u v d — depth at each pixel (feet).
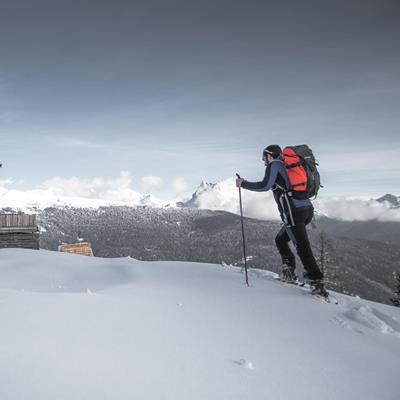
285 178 16.37
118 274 17.97
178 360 7.34
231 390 6.40
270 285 16.83
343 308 14.46
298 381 7.16
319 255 90.84
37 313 8.96
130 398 5.60
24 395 5.26
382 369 8.55
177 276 17.25
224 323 10.38
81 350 7.08
